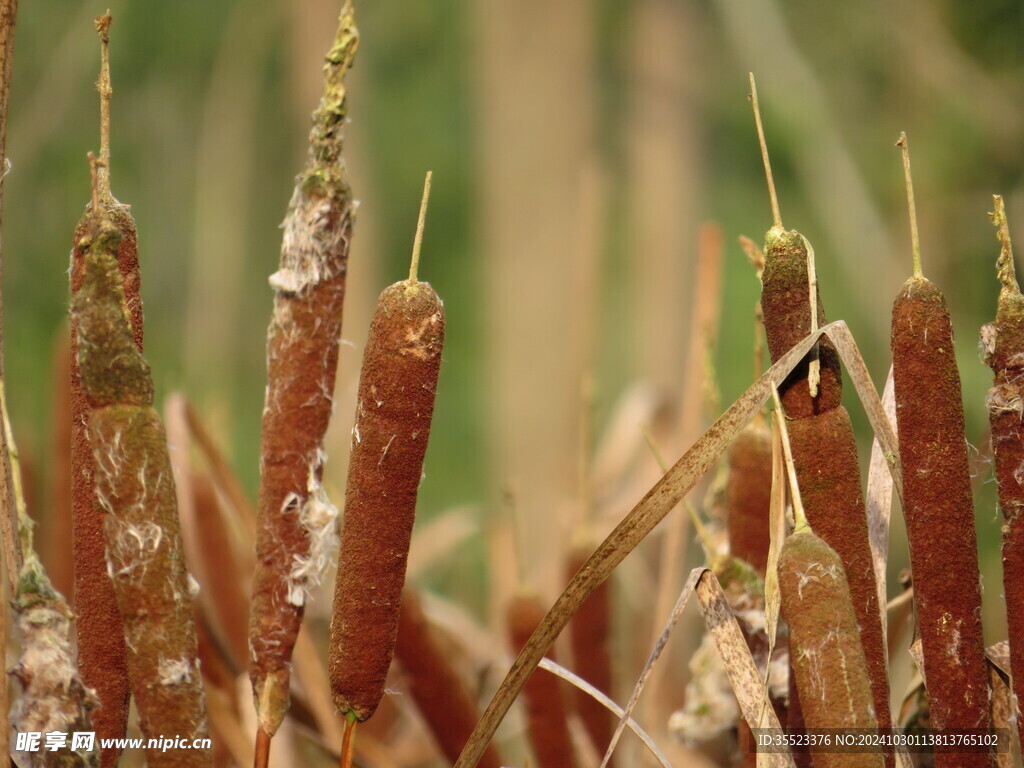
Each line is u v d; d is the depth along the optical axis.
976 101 7.54
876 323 7.16
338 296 1.40
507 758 2.37
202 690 1.33
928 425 1.36
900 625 1.69
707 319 1.72
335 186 1.40
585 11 7.02
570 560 1.82
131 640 1.32
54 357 1.76
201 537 1.76
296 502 1.41
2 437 1.35
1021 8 7.54
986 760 1.37
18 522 1.34
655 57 7.45
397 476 1.37
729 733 1.60
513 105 6.95
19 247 7.76
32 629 1.32
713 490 1.63
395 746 2.02
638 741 1.80
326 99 1.40
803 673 1.29
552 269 6.77
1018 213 6.91
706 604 1.42
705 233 1.73
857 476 1.37
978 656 1.37
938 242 7.27
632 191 7.47
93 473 1.37
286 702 1.41
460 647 2.23
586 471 1.83
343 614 1.38
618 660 1.82
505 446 6.51
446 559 3.79
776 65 7.50
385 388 1.36
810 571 1.30
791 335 1.37
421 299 1.36
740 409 1.37
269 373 1.41
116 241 1.33
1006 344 1.36
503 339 6.71
